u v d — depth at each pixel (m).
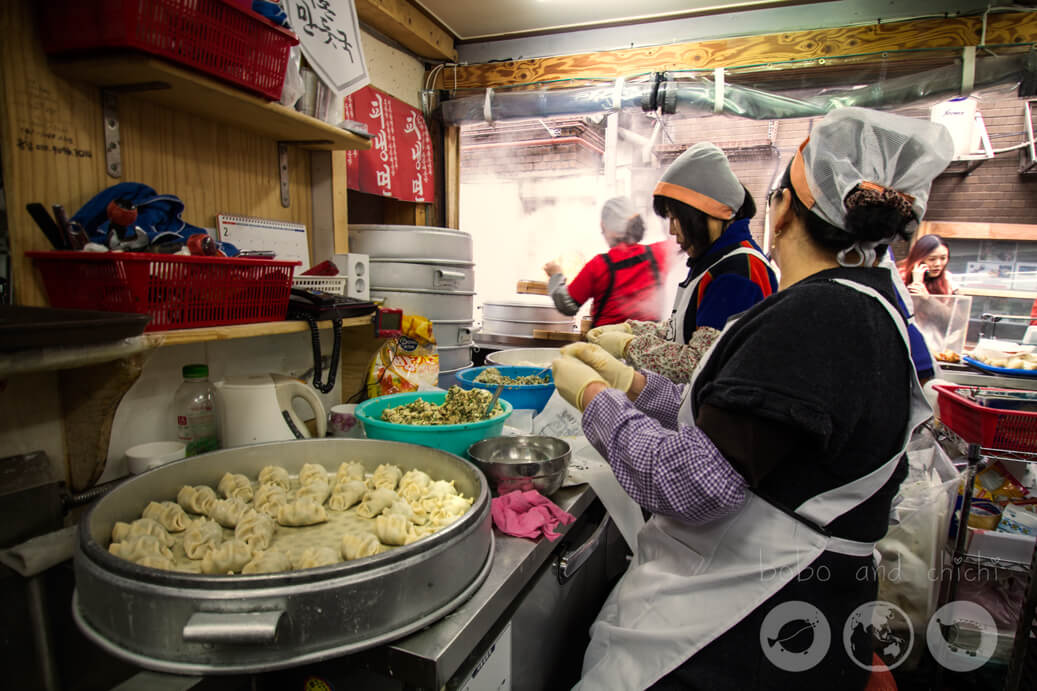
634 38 3.21
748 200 1.74
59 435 1.24
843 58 2.85
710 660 0.99
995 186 4.68
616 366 1.31
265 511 1.12
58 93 1.17
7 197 1.10
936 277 4.11
